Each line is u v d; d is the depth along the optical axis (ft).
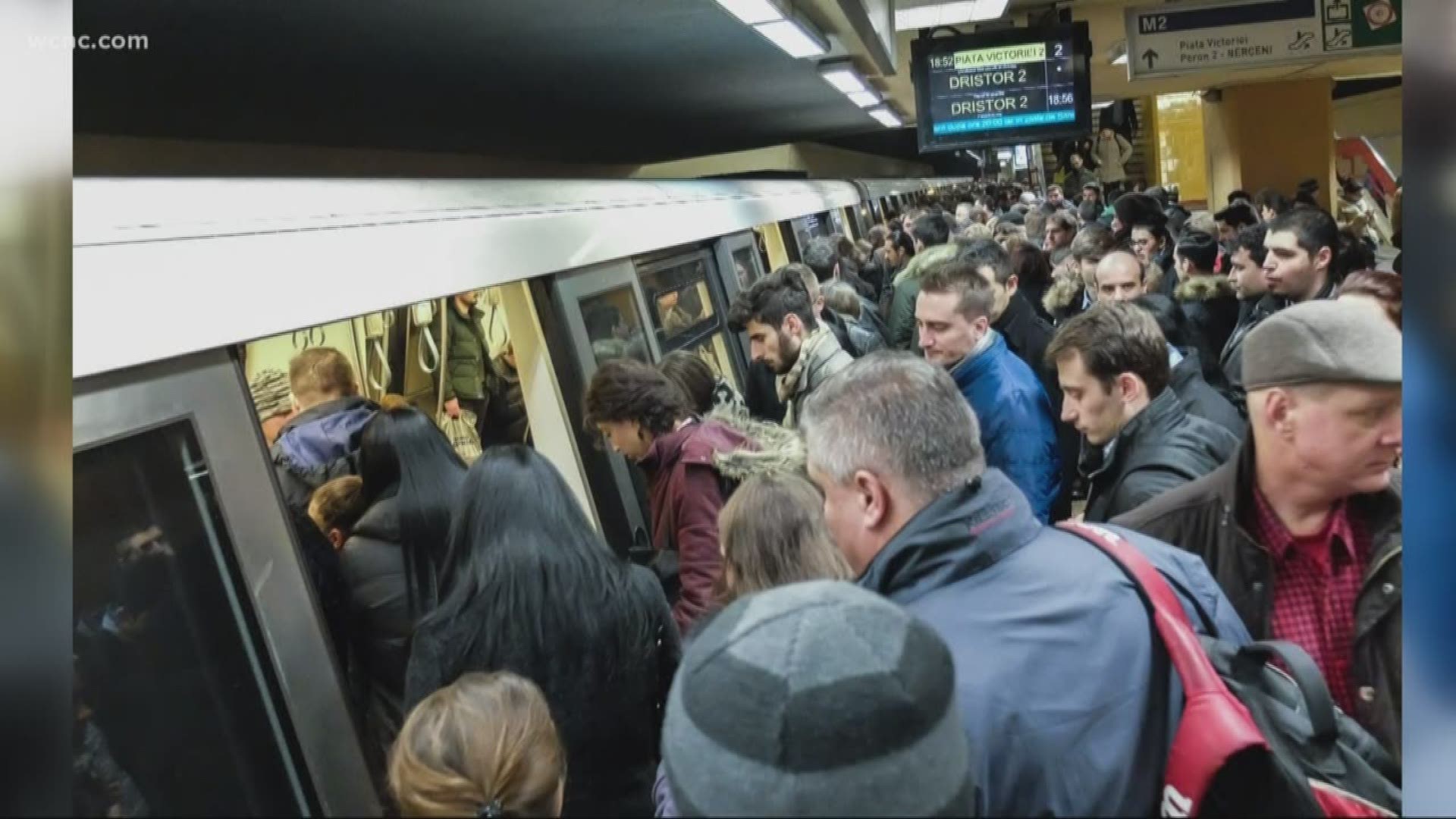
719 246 17.02
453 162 34.96
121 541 5.12
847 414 4.75
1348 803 4.09
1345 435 5.04
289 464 8.95
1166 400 7.37
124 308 5.29
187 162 20.92
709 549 8.42
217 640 5.39
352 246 7.24
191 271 5.76
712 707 3.04
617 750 6.45
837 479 4.79
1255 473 5.61
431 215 8.63
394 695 7.57
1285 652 4.29
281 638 5.69
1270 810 3.83
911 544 4.43
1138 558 4.51
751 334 12.10
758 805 2.89
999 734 3.88
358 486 8.38
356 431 9.23
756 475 6.57
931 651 3.16
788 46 18.93
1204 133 53.42
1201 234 14.66
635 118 36.47
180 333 5.57
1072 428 12.88
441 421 12.42
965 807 3.05
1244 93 44.50
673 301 14.57
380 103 23.77
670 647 6.95
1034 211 32.83
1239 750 3.71
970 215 37.88
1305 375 5.06
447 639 6.27
